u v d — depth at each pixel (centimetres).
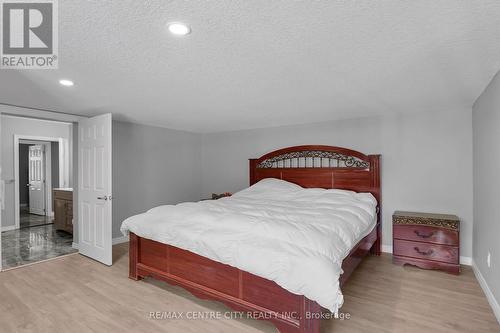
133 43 164
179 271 249
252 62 196
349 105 325
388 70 213
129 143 438
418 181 357
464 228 329
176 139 514
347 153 396
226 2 124
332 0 123
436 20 141
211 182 557
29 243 438
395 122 371
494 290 225
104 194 338
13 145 541
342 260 197
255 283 202
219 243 211
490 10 131
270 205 318
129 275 292
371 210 318
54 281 285
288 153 448
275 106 331
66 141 646
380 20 141
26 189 809
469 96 286
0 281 285
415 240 319
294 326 182
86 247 366
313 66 204
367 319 212
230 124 457
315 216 252
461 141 332
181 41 163
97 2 123
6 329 200
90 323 208
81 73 214
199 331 198
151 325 205
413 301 241
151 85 247
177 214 269
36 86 245
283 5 127
